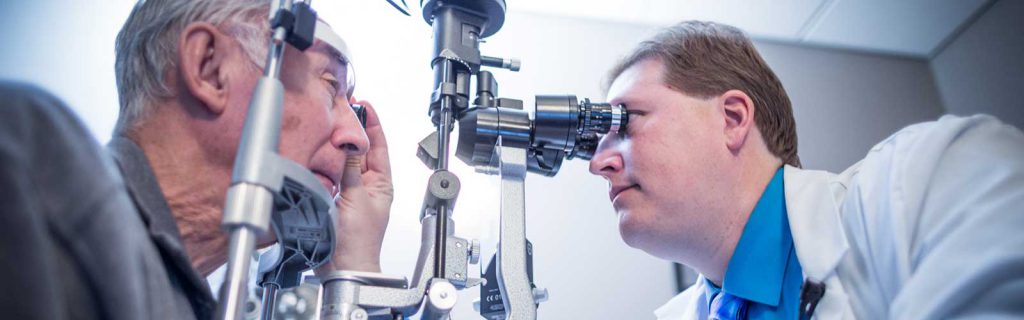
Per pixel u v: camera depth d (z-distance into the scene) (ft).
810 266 3.17
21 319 1.43
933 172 2.83
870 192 3.15
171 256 2.14
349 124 3.07
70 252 1.63
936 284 2.32
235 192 1.73
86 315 1.63
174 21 2.65
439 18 3.75
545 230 6.92
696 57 3.99
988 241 2.27
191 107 2.56
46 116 1.69
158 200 2.25
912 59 9.88
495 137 3.38
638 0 8.21
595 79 8.05
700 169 3.67
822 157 8.68
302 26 2.11
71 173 1.66
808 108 9.04
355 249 3.31
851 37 9.45
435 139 3.38
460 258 2.96
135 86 2.64
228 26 2.66
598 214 7.15
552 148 3.62
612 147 3.87
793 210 3.47
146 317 1.79
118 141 2.37
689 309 4.61
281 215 2.39
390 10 7.43
